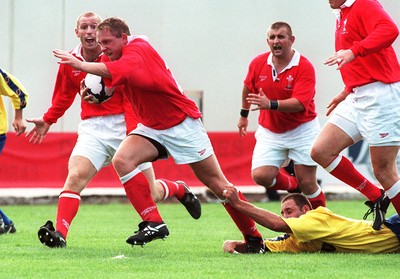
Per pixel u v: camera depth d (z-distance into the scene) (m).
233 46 81.50
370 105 30.88
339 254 30.23
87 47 33.16
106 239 36.69
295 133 37.97
